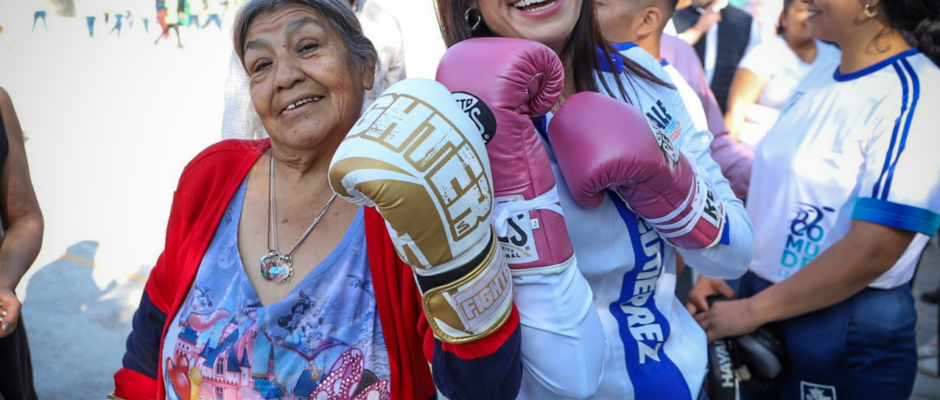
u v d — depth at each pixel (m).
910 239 1.92
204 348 1.43
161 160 5.23
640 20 2.30
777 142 2.21
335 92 1.41
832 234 2.06
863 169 1.98
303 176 1.49
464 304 1.20
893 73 1.95
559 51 1.55
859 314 2.04
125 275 4.11
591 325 1.31
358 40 1.48
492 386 1.26
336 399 1.39
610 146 1.29
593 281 1.46
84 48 6.41
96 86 6.04
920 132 1.88
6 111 2.21
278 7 1.41
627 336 1.48
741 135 3.62
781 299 2.00
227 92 1.76
